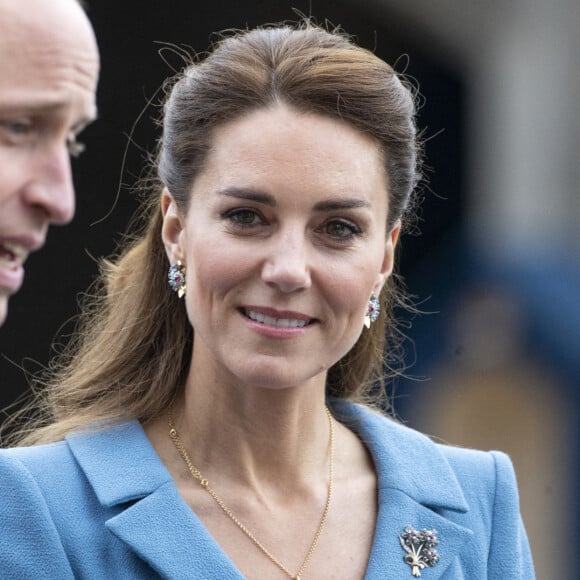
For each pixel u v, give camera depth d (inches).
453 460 551.5
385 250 511.5
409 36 1282.0
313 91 466.6
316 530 503.5
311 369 475.5
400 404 1112.2
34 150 303.6
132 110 1103.6
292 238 462.9
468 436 1124.5
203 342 490.0
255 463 501.7
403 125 489.7
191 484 499.2
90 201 1089.4
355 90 471.5
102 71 1098.7
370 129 475.8
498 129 1318.9
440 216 1278.3
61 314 1103.0
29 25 294.5
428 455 540.7
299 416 506.0
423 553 506.3
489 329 1127.0
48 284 1097.4
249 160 464.1
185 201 485.4
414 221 556.1
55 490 483.8
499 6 1282.0
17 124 300.4
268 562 490.6
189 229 482.6
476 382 1121.4
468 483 546.6
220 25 1136.2
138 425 510.0
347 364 558.6
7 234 304.5
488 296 1151.6
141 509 479.5
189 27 1127.6
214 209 470.0
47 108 299.0
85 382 525.0
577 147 1309.1
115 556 475.8
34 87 296.0
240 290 467.8
